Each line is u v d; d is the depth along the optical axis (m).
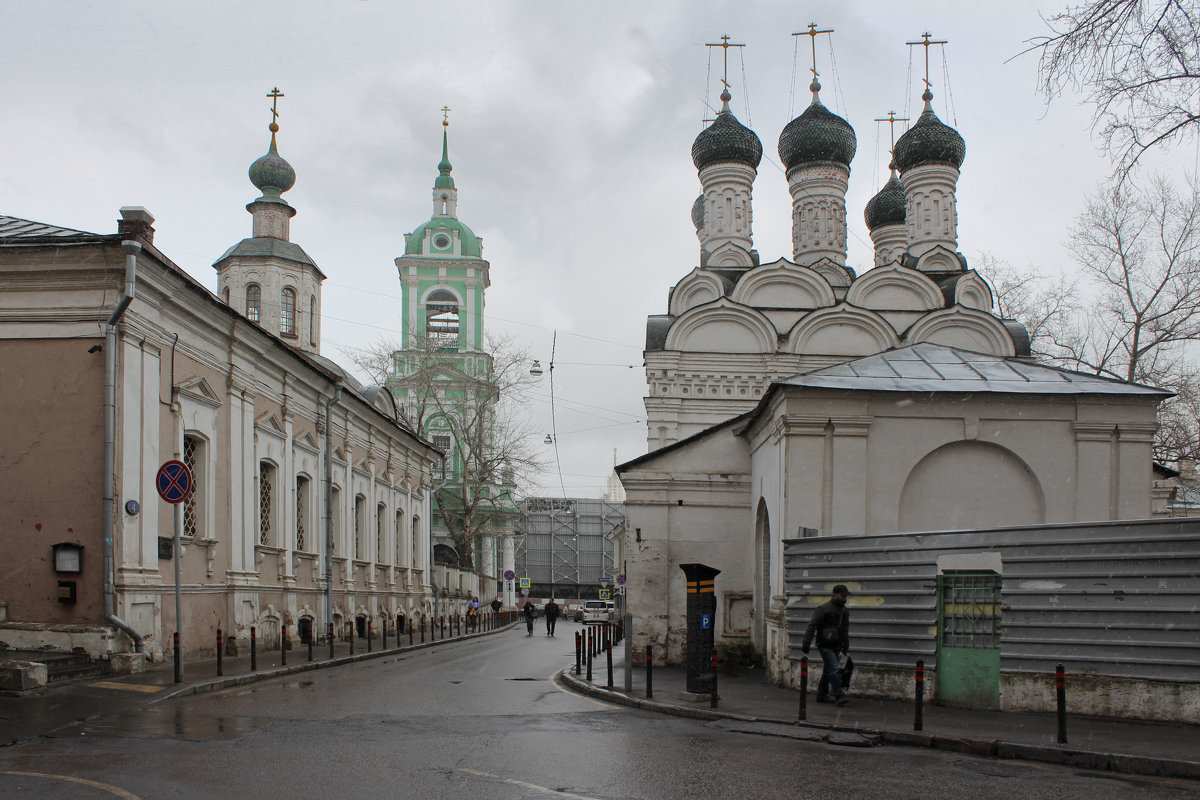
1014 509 17.86
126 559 16.97
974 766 9.70
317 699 14.12
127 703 13.07
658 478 22.86
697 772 8.93
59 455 16.91
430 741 10.39
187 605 19.39
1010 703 13.31
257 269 34.66
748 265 36.25
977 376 18.62
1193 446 32.31
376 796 7.72
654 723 12.36
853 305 32.34
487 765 9.07
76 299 17.11
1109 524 12.92
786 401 17.77
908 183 36.75
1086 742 10.57
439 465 56.91
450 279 65.31
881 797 8.06
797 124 38.72
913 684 14.30
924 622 14.24
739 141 36.78
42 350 17.14
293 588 25.39
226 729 11.02
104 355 16.95
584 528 99.38
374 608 33.47
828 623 13.95
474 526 59.28
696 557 22.72
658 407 32.34
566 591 97.81
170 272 18.12
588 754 9.75
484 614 53.88
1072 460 17.78
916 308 33.81
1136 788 8.74
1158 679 12.35
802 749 10.48
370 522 33.50
